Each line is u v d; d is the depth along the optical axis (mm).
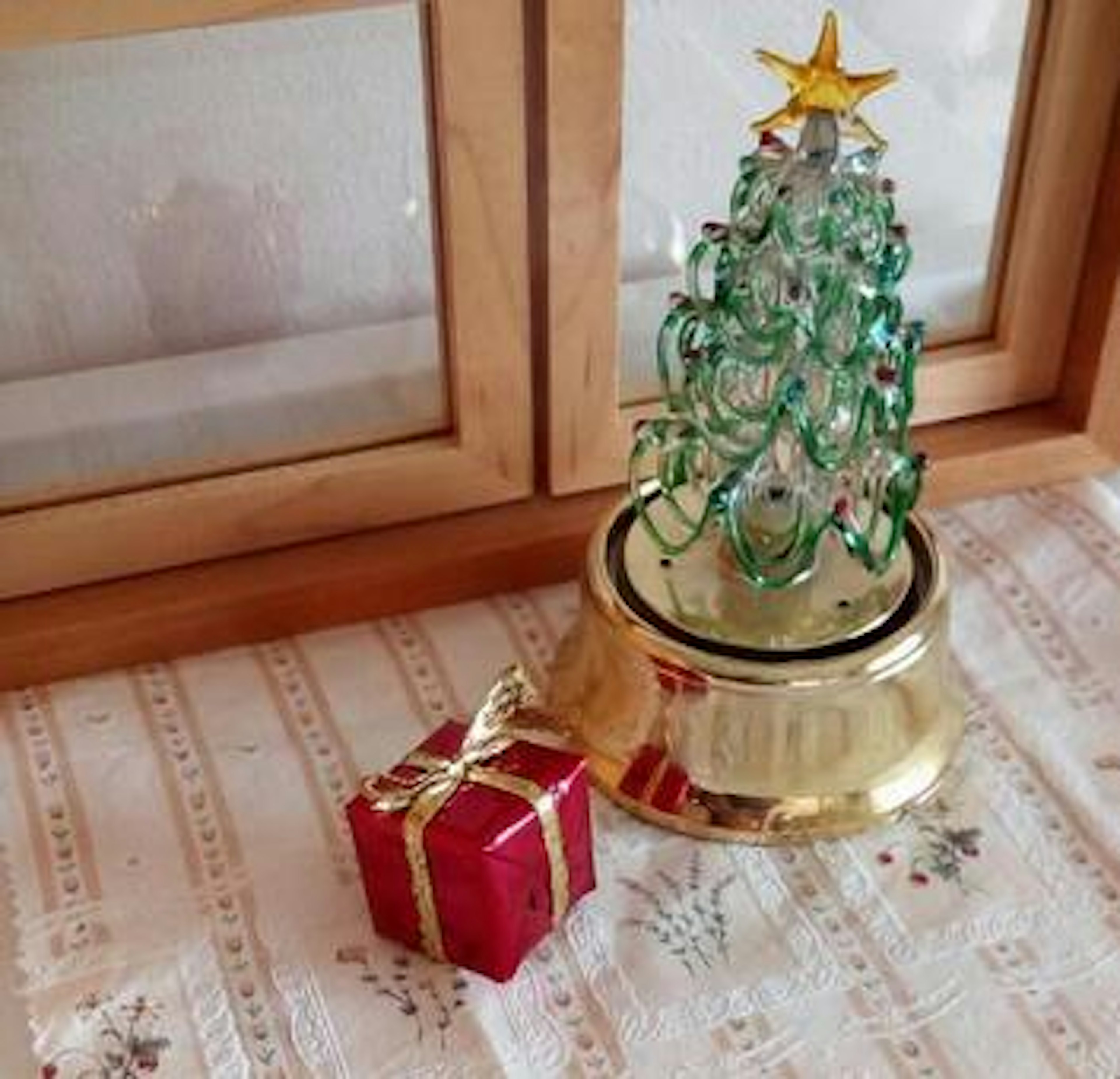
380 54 425
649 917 420
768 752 428
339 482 481
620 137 437
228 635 483
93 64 413
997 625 489
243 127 433
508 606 499
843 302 385
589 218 448
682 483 447
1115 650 482
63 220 438
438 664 482
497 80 421
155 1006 402
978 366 516
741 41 450
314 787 450
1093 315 506
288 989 406
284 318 467
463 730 416
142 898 424
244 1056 393
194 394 472
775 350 393
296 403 480
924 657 430
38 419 464
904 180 489
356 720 467
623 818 441
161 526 474
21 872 430
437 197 445
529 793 394
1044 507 524
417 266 464
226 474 478
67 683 476
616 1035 396
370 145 441
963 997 402
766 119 409
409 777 400
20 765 454
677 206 469
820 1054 392
